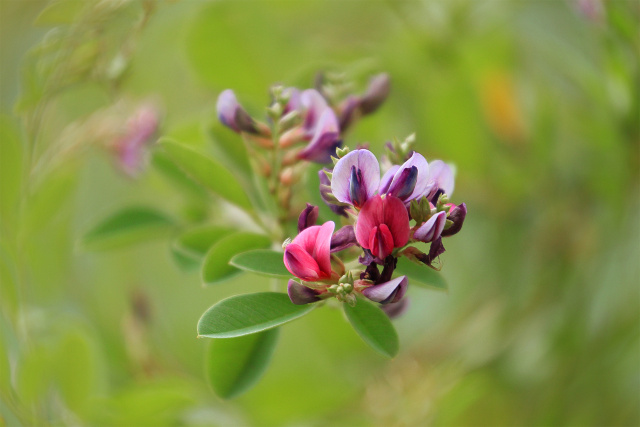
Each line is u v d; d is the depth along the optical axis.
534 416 0.43
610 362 0.43
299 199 0.34
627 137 0.42
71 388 0.38
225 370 0.31
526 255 0.46
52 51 0.37
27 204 0.39
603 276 0.44
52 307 0.44
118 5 0.37
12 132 0.39
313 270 0.29
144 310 0.42
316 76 0.34
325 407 0.43
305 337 0.45
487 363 0.43
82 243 0.38
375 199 0.28
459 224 0.29
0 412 0.37
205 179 0.33
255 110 0.38
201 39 0.45
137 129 0.41
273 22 0.45
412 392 0.41
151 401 0.38
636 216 0.44
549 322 0.44
